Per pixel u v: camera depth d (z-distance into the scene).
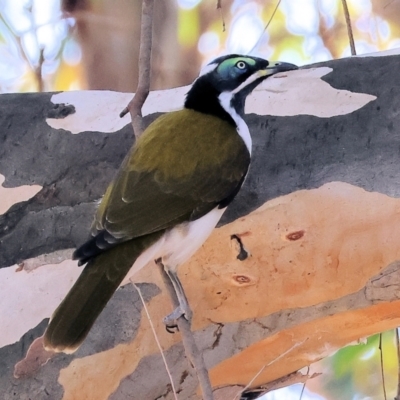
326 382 14.64
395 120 8.69
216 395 9.49
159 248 8.00
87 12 16.91
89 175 9.23
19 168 9.30
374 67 9.14
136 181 8.09
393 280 8.60
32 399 8.20
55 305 8.44
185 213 8.06
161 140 8.45
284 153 8.80
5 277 8.66
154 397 8.74
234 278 8.66
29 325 8.35
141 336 8.49
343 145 8.70
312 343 9.23
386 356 14.23
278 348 9.13
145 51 8.33
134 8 16.89
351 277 8.65
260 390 9.75
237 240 8.59
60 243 8.85
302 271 8.65
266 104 9.17
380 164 8.51
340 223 8.51
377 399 14.53
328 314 8.89
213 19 16.77
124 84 16.88
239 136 8.67
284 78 9.34
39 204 9.10
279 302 8.81
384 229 8.46
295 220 8.55
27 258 8.77
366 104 8.87
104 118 9.56
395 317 9.03
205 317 8.79
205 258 8.60
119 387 8.54
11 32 16.94
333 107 8.95
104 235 7.62
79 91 9.86
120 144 9.39
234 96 9.05
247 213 8.60
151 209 7.93
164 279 8.06
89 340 8.32
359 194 8.46
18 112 9.61
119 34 16.91
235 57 9.12
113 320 8.41
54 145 9.38
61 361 8.26
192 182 8.18
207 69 9.13
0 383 8.18
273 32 16.73
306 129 8.88
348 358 14.32
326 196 8.52
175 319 7.74
